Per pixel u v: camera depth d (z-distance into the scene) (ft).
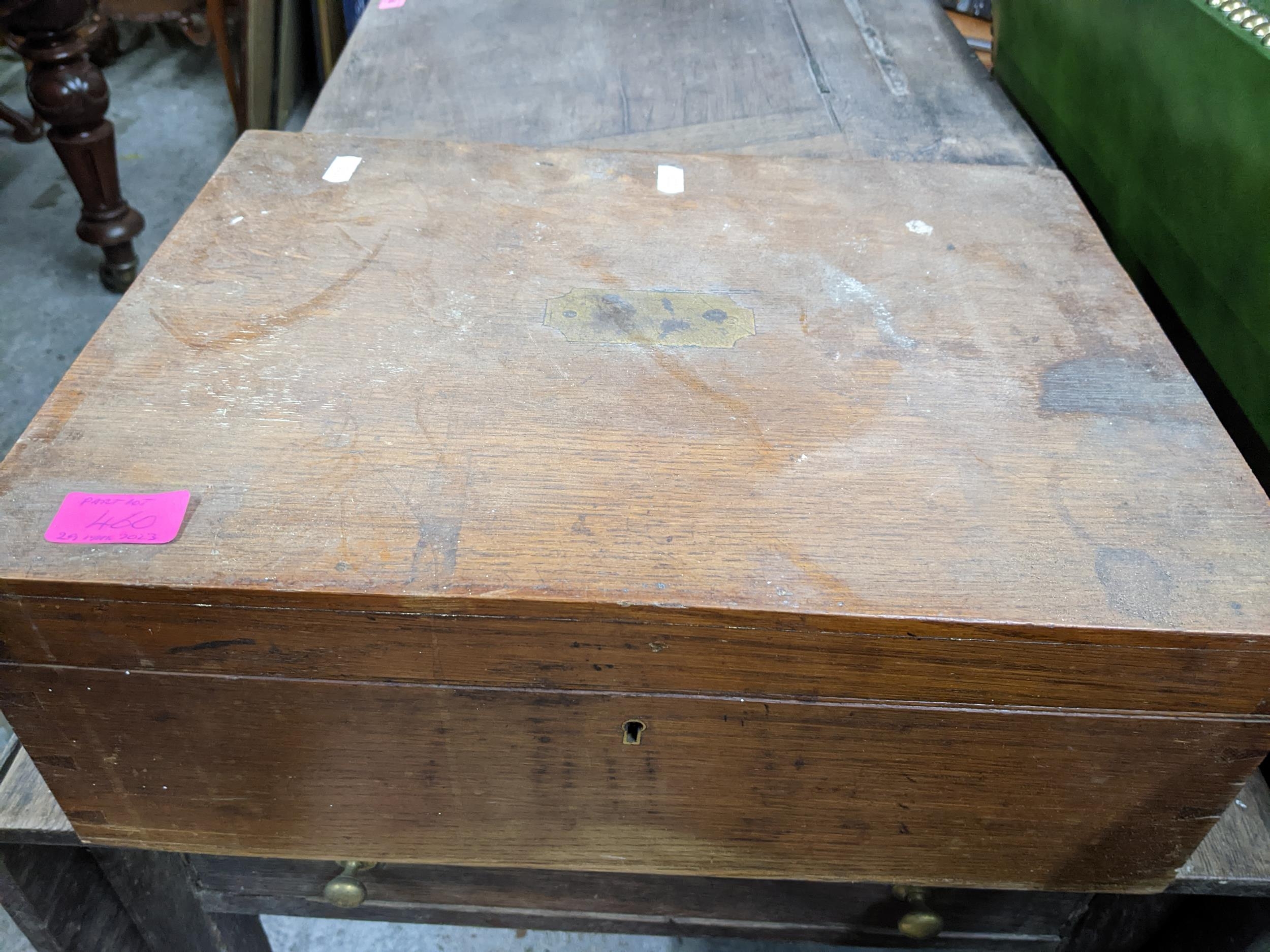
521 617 1.67
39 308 6.49
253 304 2.18
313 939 4.00
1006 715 1.81
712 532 1.76
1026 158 3.38
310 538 1.70
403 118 3.50
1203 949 2.58
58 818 2.23
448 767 1.98
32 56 5.41
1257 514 1.85
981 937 2.88
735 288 2.35
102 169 5.96
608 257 2.42
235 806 2.10
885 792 2.00
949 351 2.20
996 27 4.54
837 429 1.99
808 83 3.82
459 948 4.02
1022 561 1.74
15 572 1.61
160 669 1.78
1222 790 1.94
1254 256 2.43
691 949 4.07
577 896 2.76
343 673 1.78
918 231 2.58
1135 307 2.35
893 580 1.70
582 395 2.02
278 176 2.62
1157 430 2.02
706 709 1.83
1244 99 2.47
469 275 2.32
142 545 1.67
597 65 3.93
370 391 1.99
